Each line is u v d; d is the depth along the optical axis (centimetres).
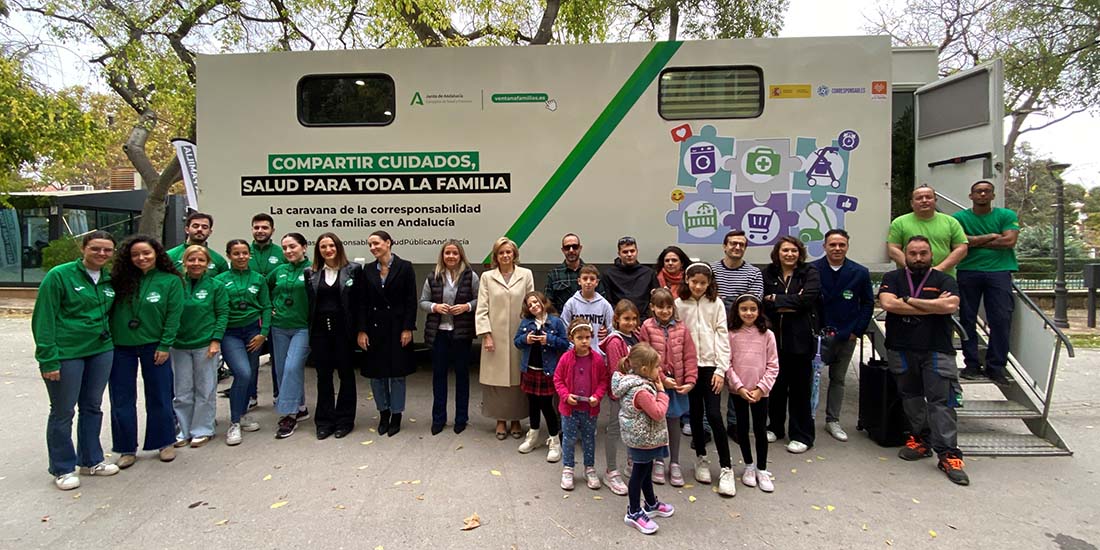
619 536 295
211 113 495
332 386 440
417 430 450
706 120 473
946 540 293
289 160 495
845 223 469
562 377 348
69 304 346
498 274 424
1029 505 330
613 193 481
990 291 452
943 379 377
